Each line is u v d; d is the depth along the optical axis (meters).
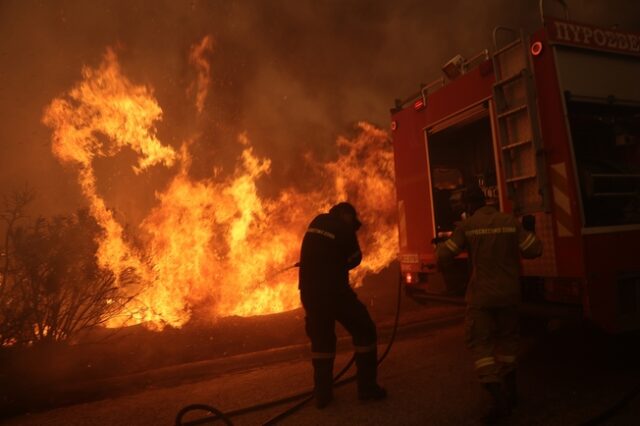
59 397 4.12
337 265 3.82
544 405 3.49
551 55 3.99
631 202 4.39
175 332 5.62
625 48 4.43
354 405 3.70
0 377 4.18
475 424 3.20
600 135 5.08
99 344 5.16
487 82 4.71
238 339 5.55
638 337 4.59
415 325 6.22
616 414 3.24
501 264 3.43
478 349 3.35
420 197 5.82
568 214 3.81
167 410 3.81
